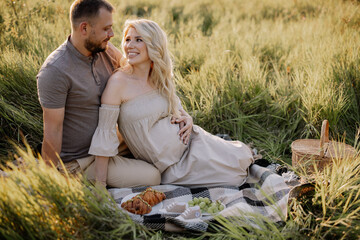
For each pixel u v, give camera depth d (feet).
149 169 9.36
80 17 7.82
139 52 8.80
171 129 9.61
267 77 15.66
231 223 7.52
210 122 13.00
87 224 6.64
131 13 28.37
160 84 9.39
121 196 8.82
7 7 18.31
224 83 13.74
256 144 12.44
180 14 30.99
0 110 10.91
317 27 21.44
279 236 7.06
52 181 6.39
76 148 8.95
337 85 13.24
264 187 9.13
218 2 36.58
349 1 25.67
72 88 8.28
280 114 13.25
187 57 16.66
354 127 12.73
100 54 9.08
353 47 15.33
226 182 9.51
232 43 18.72
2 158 9.45
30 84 12.09
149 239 7.39
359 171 8.50
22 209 6.03
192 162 9.53
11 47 14.78
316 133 12.17
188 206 8.30
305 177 8.95
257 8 33.30
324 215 7.46
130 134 9.29
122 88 8.82
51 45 14.96
